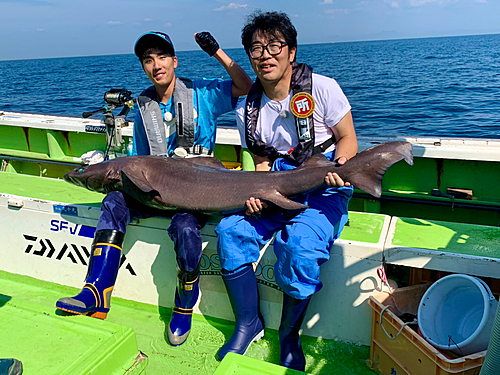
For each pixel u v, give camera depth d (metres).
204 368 2.66
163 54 3.28
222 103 3.49
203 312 3.17
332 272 2.79
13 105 19.05
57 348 1.99
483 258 2.48
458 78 23.95
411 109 13.95
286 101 2.84
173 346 2.87
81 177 3.18
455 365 2.08
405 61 44.06
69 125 5.01
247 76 3.43
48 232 3.45
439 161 4.03
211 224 2.99
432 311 2.49
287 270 2.51
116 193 3.00
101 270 2.75
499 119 11.41
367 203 4.35
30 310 2.30
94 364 1.91
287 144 2.96
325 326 2.90
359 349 2.83
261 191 2.73
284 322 2.66
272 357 2.78
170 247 3.11
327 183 2.58
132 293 3.32
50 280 3.56
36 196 3.54
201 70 39.72
